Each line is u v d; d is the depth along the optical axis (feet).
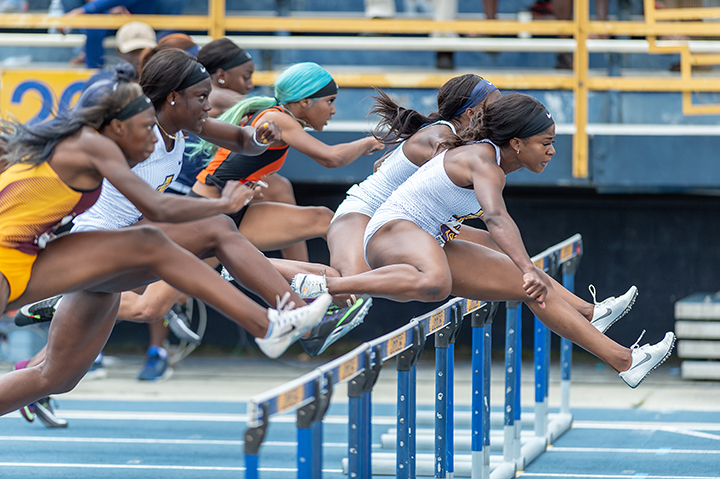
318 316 38.09
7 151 35.68
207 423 74.49
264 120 54.90
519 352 58.44
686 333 92.48
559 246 59.31
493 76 91.40
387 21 91.97
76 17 90.17
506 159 43.29
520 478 56.29
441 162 43.42
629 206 101.45
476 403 47.91
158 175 42.80
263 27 92.53
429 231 44.37
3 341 98.22
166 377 93.45
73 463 60.85
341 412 80.18
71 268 36.01
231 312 36.86
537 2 99.60
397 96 92.84
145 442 67.51
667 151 89.66
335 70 100.07
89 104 35.35
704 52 92.17
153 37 89.25
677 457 62.18
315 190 102.73
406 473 38.40
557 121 91.76
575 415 77.30
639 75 97.04
